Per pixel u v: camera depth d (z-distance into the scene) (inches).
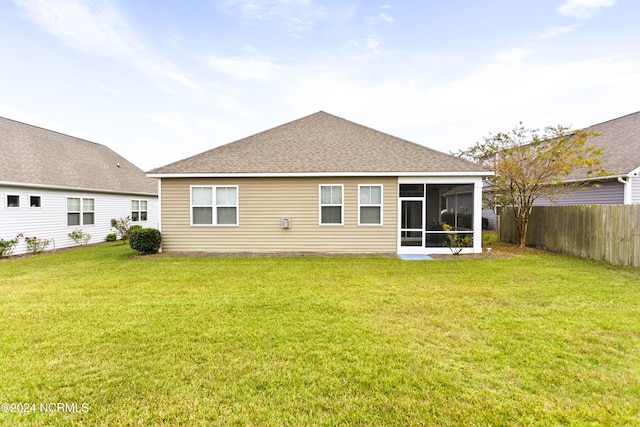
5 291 240.1
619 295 220.1
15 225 453.4
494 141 480.7
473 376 119.3
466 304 203.5
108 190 621.3
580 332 157.4
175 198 434.9
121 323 172.1
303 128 523.2
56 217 519.2
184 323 171.9
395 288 245.4
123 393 109.9
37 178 488.4
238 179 433.1
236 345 145.0
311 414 99.3
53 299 218.1
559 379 116.9
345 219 431.5
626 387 111.9
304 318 179.2
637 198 436.1
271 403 104.4
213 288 247.0
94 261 374.0
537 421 95.7
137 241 409.4
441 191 432.5
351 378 118.3
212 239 435.5
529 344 144.8
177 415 99.3
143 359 132.4
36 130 613.6
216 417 98.1
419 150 457.4
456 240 409.4
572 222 390.9
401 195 433.4
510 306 199.0
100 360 131.8
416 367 125.6
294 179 431.8
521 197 451.8
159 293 233.0
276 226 434.3
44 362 129.9
